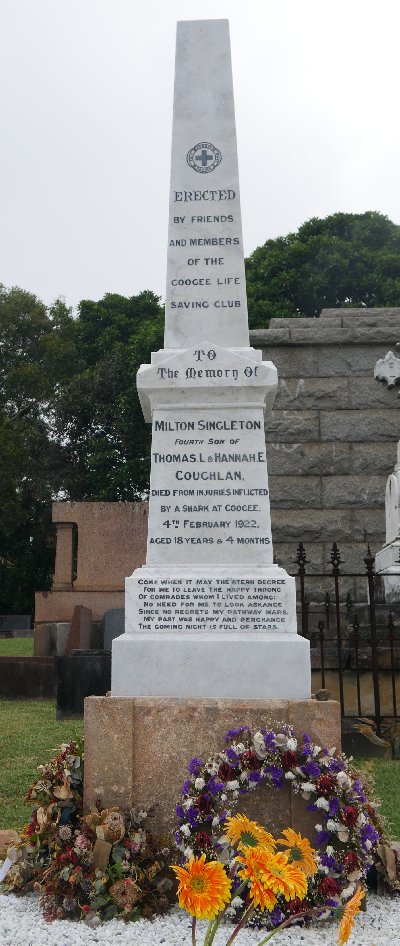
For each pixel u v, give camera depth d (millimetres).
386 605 9219
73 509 18109
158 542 5402
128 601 5148
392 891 4508
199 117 6164
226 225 6012
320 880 4141
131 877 4203
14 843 4781
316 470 12898
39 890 4316
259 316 31266
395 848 4879
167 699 4699
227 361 5562
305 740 4480
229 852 4172
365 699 8562
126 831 4367
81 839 4285
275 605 5121
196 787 4367
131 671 4930
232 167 6090
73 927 4012
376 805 4574
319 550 12609
